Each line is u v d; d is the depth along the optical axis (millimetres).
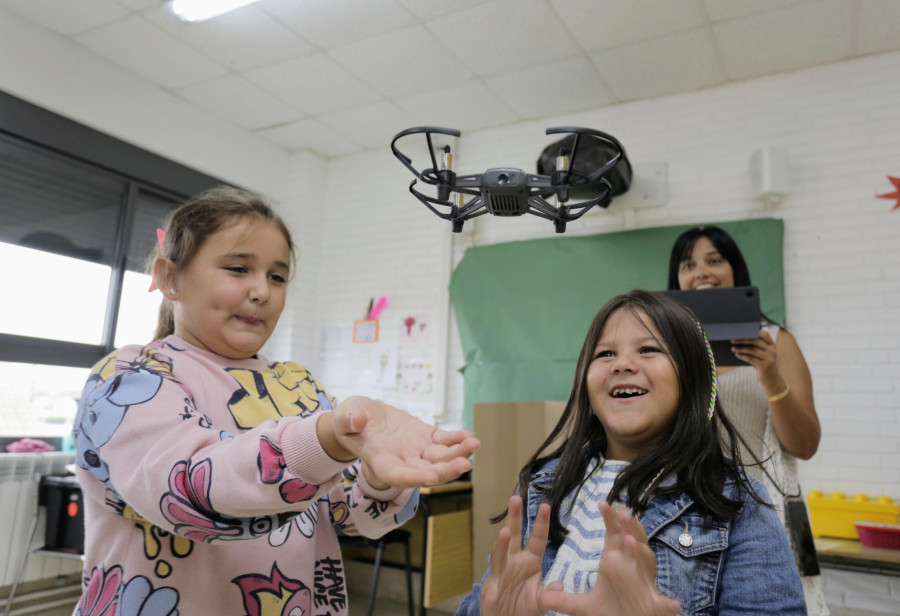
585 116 3848
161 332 932
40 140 3191
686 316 963
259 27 3166
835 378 3049
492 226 4031
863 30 3000
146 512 584
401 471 458
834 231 3158
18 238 3152
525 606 698
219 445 585
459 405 3934
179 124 3855
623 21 3004
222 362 836
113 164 3512
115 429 624
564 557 912
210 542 595
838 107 3244
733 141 3449
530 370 3668
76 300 3391
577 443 1012
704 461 884
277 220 850
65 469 3305
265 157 4426
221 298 788
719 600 821
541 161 3172
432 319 4098
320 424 536
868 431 2953
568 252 3711
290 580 766
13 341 3111
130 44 3344
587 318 3586
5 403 3564
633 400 925
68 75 3303
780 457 1647
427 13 3016
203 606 704
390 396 4133
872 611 2730
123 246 3568
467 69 3471
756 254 3234
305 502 546
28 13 3104
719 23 2990
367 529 847
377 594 3891
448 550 3066
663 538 845
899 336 2963
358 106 3926
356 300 4402
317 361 4453
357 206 4539
